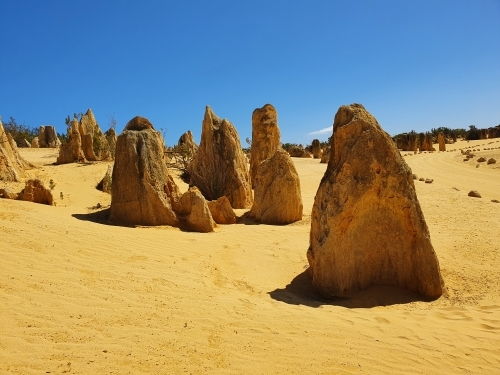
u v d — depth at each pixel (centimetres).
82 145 2286
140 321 465
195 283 609
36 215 866
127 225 973
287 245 887
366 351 418
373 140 620
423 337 451
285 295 595
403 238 632
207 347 416
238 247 850
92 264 640
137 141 1029
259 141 1850
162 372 369
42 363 372
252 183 1866
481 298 584
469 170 2995
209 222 1000
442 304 572
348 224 617
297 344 428
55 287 539
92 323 453
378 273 645
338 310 533
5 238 688
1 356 377
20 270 580
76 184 1636
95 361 380
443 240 880
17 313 461
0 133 1609
